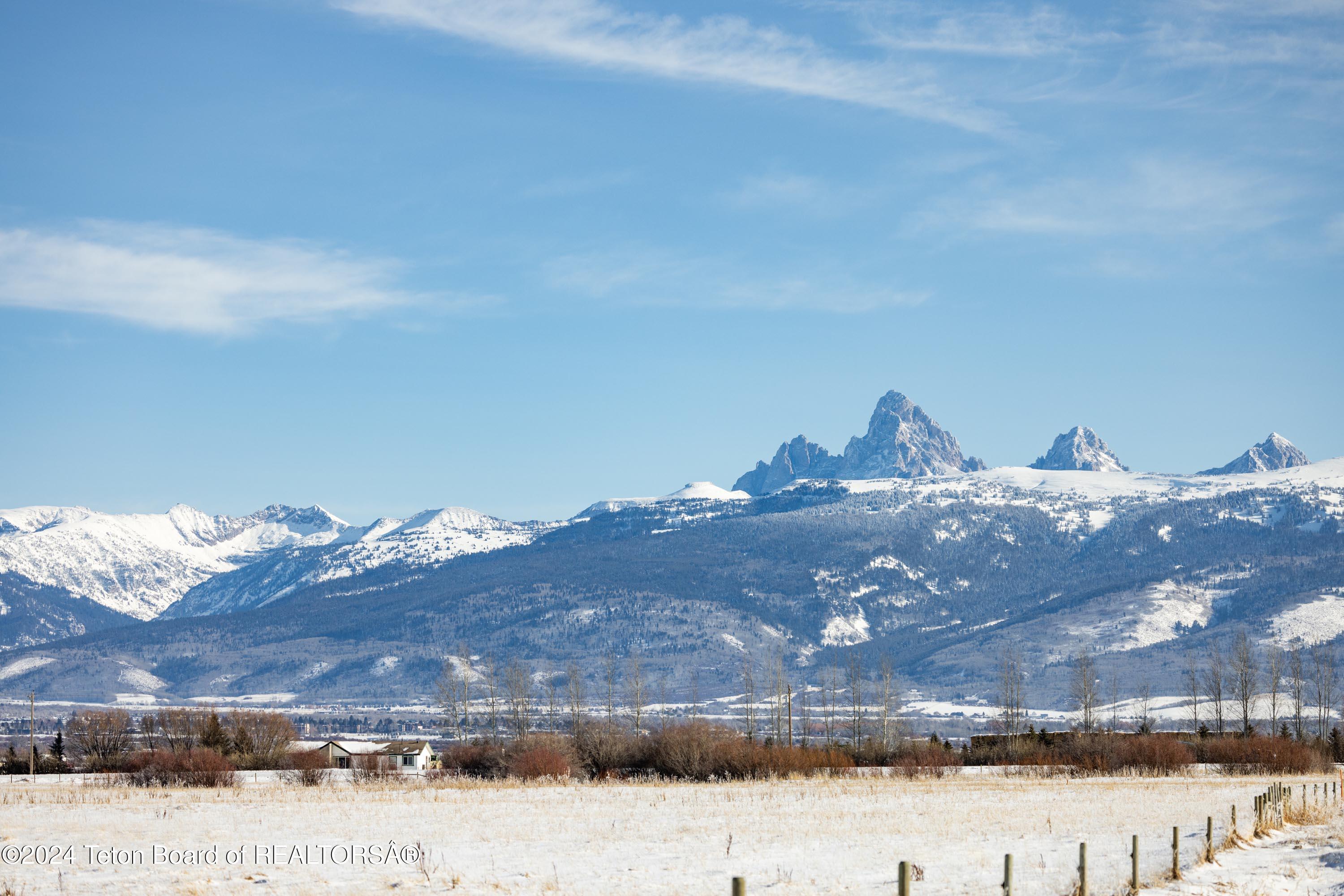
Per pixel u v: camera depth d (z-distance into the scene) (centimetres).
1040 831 5706
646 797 8106
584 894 3825
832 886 3975
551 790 8969
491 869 4431
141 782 10188
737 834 5584
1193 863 4428
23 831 5859
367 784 10075
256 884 4081
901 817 6369
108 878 4231
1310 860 4575
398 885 4022
